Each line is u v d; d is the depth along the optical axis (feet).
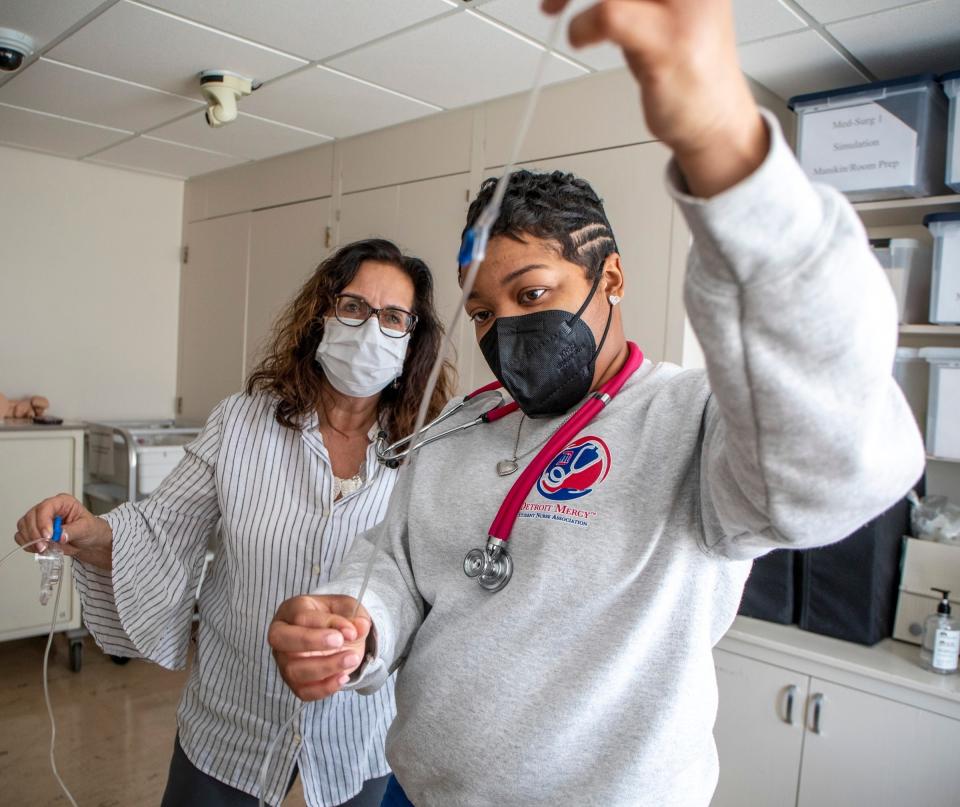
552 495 2.61
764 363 1.53
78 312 13.11
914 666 6.25
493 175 9.32
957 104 6.43
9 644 11.50
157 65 8.54
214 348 13.56
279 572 4.35
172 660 4.55
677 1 1.30
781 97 8.32
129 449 10.53
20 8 7.25
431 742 2.61
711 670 2.54
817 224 1.45
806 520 1.75
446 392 5.15
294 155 12.08
